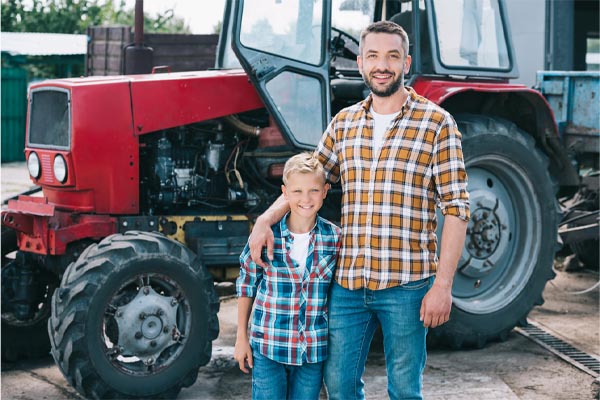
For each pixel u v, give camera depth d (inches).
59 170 177.3
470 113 207.6
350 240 116.1
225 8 207.8
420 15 197.9
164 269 161.5
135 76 188.5
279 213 117.2
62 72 784.3
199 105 182.2
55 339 156.3
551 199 206.2
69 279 157.9
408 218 113.7
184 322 164.6
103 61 458.6
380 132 115.5
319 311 116.9
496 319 198.1
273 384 117.6
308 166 114.2
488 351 194.9
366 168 115.0
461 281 200.4
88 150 175.0
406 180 113.3
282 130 180.5
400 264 113.6
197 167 188.4
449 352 194.4
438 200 118.5
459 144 114.0
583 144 267.1
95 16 885.2
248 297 118.5
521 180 203.2
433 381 171.0
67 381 164.9
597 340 201.6
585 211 263.3
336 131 119.6
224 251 179.8
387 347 117.1
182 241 181.2
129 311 159.6
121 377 158.4
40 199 178.2
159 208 185.9
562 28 380.5
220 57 208.4
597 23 565.3
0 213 176.2
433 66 194.4
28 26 865.5
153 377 160.9
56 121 181.6
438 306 111.7
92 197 177.0
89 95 174.6
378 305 115.2
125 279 158.4
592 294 246.8
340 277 116.3
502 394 162.9
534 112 207.8
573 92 268.7
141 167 184.4
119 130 176.7
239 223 185.2
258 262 115.0
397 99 115.0
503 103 208.8
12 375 183.2
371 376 174.9
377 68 112.9
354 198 116.1
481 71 201.6
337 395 118.3
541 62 388.5
